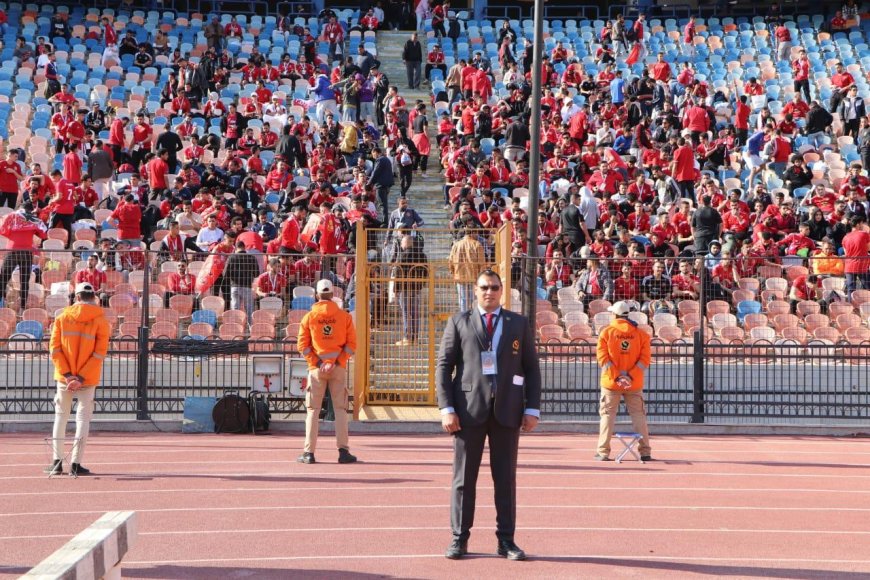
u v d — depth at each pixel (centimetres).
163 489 1083
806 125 2961
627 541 892
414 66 3372
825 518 1003
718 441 1499
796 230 2239
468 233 1714
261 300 1636
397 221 1997
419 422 1516
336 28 3588
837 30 3897
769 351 1634
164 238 1956
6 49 3381
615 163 2444
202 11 4128
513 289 1605
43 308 1605
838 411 1605
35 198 2181
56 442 1153
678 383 1619
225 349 1551
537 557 829
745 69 3597
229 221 2134
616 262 1722
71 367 1139
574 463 1284
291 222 1916
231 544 862
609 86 3158
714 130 2952
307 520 950
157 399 1547
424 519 959
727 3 4172
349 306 1638
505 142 2680
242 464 1238
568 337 1691
